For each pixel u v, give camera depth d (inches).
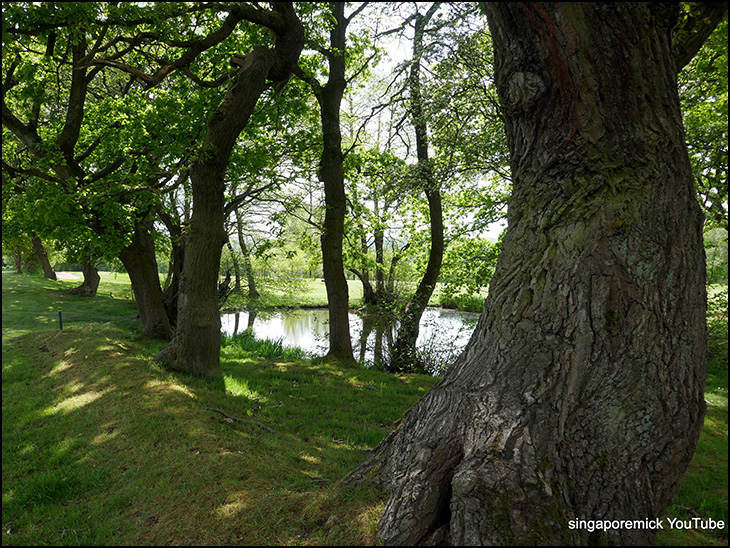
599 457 98.3
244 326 867.4
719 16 120.1
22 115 440.8
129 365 301.9
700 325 103.4
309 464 172.7
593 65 101.7
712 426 202.5
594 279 103.6
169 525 122.6
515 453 99.0
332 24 423.2
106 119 423.2
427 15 386.6
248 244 794.8
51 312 685.9
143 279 481.7
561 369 103.7
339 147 455.5
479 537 91.1
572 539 89.7
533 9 101.9
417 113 446.0
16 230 456.4
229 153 319.0
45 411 236.4
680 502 140.6
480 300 776.9
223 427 204.4
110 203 351.9
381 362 495.2
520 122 119.0
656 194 104.4
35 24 219.1
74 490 151.3
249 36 399.9
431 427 116.7
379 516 113.5
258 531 115.3
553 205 112.3
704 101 314.3
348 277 1459.2
